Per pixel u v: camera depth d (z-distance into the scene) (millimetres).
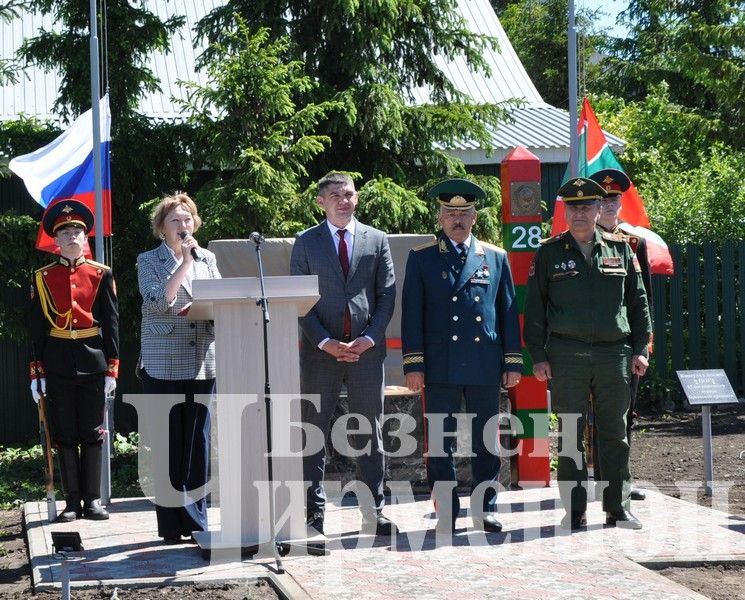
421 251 6887
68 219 7332
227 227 11508
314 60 12984
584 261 6746
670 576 5832
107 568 6031
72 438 7426
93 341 7418
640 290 6875
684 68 19344
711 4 25250
